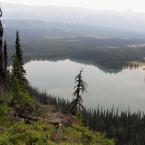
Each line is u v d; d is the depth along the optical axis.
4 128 23.67
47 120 31.53
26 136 19.62
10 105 39.09
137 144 106.88
